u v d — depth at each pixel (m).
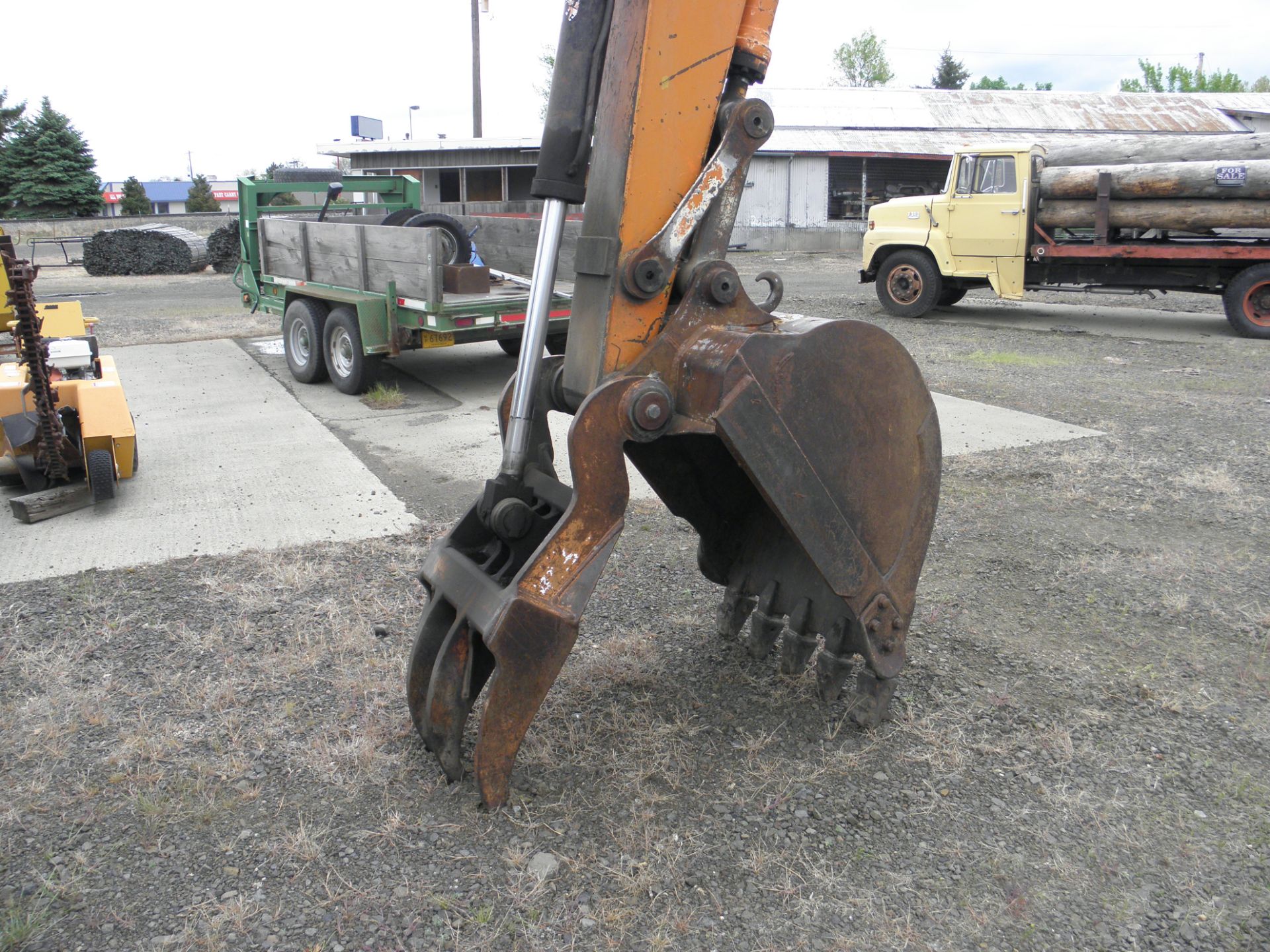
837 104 27.98
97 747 2.77
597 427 2.28
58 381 5.17
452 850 2.32
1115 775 2.64
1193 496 4.99
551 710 2.95
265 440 6.35
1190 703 3.01
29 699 3.03
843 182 25.36
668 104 2.29
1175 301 13.86
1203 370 8.55
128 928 2.08
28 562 4.18
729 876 2.24
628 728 2.85
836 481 2.49
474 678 2.58
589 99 2.43
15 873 2.25
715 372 2.29
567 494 2.58
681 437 3.05
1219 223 10.02
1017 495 5.06
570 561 2.33
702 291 2.44
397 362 9.32
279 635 3.47
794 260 22.66
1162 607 3.70
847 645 2.83
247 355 9.89
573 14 2.39
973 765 2.69
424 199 27.34
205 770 2.64
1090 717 2.93
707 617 3.64
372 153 26.95
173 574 4.04
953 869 2.28
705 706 2.99
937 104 28.47
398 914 2.11
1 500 5.11
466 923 2.09
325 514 4.82
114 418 4.89
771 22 2.44
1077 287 11.66
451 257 8.32
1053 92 30.11
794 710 2.97
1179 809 2.50
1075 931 2.09
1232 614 3.62
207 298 16.00
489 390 8.00
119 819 2.44
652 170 2.32
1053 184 10.88
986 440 6.17
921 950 2.03
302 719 2.91
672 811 2.47
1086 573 4.03
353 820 2.44
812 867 2.27
